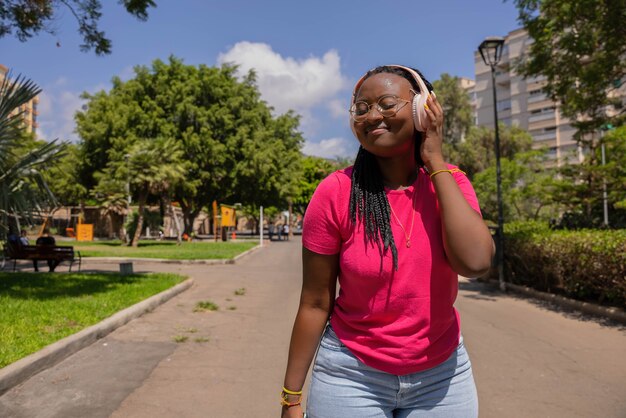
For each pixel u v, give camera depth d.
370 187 1.51
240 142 39.62
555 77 11.09
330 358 1.55
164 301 8.91
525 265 10.26
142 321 7.13
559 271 8.87
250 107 41.31
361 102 1.54
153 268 15.87
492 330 6.75
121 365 5.00
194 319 7.43
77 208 48.16
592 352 5.61
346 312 1.56
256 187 40.34
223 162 38.34
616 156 14.96
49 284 9.91
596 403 4.08
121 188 34.06
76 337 5.43
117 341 5.95
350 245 1.50
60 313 6.72
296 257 21.53
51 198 9.26
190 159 38.19
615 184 15.14
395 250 1.45
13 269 14.05
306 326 1.60
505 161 22.72
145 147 31.59
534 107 60.31
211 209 44.59
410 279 1.46
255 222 71.56
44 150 8.96
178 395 4.21
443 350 1.51
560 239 8.90
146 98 38.06
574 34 9.63
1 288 9.15
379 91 1.51
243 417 3.79
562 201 16.33
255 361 5.27
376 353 1.48
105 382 4.47
